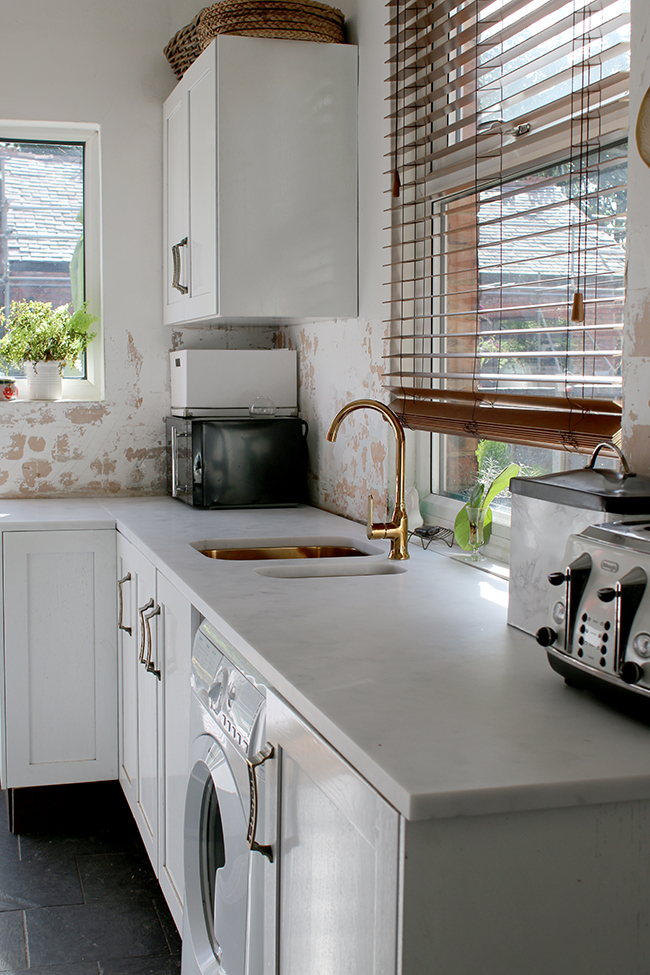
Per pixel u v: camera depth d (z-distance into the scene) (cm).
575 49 161
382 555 216
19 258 334
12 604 272
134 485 338
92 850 270
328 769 108
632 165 138
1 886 247
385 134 242
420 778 90
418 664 128
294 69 255
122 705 276
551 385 184
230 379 307
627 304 139
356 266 264
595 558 112
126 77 324
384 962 94
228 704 150
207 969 167
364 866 98
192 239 283
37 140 329
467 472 231
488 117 204
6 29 312
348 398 271
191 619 184
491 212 206
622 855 94
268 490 292
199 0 327
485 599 171
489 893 91
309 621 152
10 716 277
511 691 117
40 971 209
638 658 102
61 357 327
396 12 232
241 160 254
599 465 172
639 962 96
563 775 91
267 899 132
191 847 177
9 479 326
